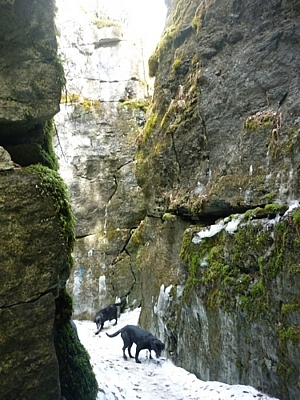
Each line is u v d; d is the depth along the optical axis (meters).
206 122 5.21
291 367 3.37
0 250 1.92
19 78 2.15
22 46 2.17
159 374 4.83
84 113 10.20
